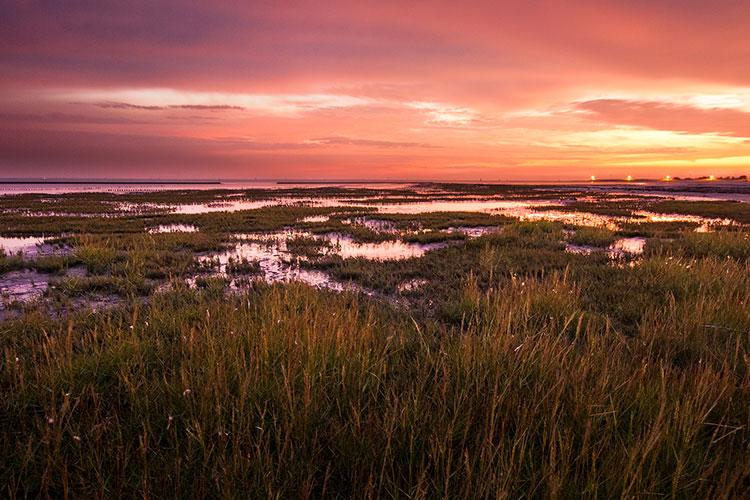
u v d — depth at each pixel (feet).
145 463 6.94
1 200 141.49
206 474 7.19
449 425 7.85
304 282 24.31
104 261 33.12
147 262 32.45
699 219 77.92
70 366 10.77
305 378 8.98
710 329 15.33
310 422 8.50
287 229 61.26
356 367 10.98
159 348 12.84
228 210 104.47
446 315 19.65
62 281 26.17
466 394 9.05
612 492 6.55
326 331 12.17
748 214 86.48
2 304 21.94
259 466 7.05
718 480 6.95
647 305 20.21
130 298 22.86
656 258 29.60
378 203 138.00
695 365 12.16
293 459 7.37
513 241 44.39
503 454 7.39
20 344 14.83
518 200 158.20
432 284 26.84
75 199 151.02
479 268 30.96
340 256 37.04
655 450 7.23
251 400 9.20
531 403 8.68
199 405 8.94
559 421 8.09
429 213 87.15
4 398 9.80
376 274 29.60
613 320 18.43
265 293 20.51
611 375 10.09
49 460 7.13
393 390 10.12
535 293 19.45
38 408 9.84
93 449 7.59
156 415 9.21
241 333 13.08
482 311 19.30
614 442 8.06
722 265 24.79
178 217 78.02
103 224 66.33
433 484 6.83
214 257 37.45
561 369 10.43
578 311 18.06
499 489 6.17
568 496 6.63
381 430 8.19
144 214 87.45
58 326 17.11
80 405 9.70
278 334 12.61
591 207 111.65
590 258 34.76
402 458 7.82
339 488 7.30
